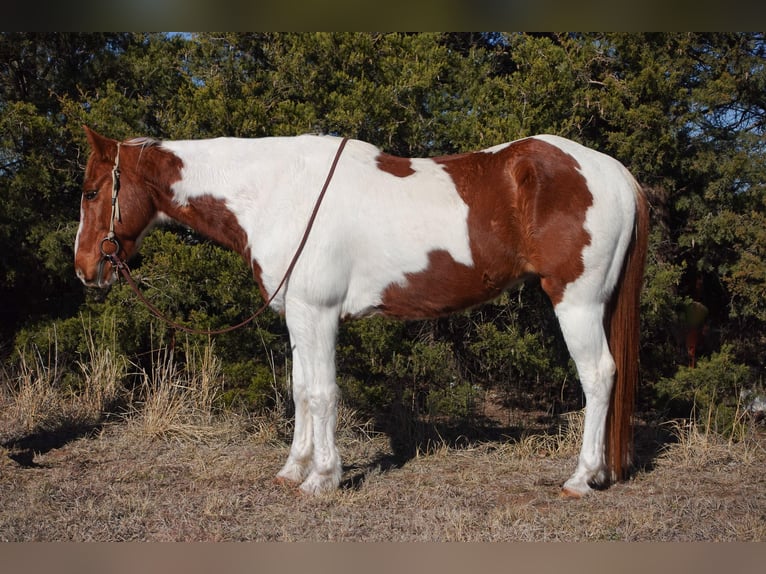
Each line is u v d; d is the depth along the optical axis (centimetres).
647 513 366
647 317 582
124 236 419
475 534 344
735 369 562
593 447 398
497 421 625
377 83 614
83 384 636
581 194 375
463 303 400
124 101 614
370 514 373
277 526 355
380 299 398
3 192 642
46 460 475
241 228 406
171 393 586
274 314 609
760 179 587
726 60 606
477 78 640
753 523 355
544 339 623
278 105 577
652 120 561
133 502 388
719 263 643
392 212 387
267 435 532
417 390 634
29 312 739
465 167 396
